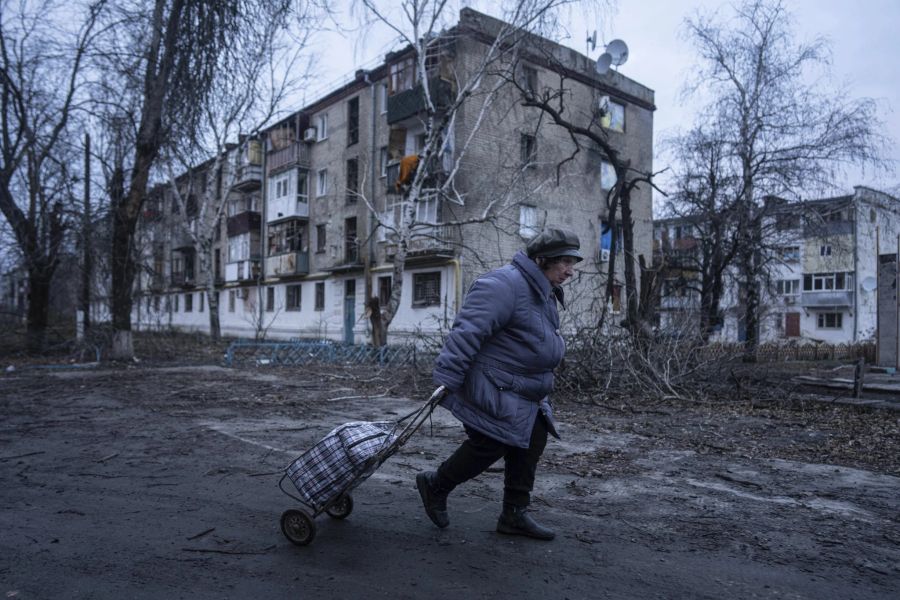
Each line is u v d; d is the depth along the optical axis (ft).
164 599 8.43
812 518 12.44
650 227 96.94
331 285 97.45
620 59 59.98
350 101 93.91
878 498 13.97
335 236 96.37
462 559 9.92
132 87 51.42
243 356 64.95
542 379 10.29
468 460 10.48
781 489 14.69
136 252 59.52
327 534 11.08
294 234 104.63
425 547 10.43
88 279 63.57
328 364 56.08
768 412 27.50
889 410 27.45
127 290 56.24
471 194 73.77
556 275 10.48
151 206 73.20
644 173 44.37
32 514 12.28
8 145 55.36
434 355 42.47
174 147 52.60
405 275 82.53
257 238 116.78
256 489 14.20
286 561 9.79
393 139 82.07
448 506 12.83
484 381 10.02
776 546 10.80
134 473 15.78
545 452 18.65
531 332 10.05
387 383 38.78
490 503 13.10
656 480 15.43
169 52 46.65
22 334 64.08
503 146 76.54
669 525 11.88
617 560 10.02
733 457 18.38
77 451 18.56
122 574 9.27
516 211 77.77
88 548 10.37
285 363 56.54
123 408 28.09
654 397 31.73
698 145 60.34
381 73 86.74
